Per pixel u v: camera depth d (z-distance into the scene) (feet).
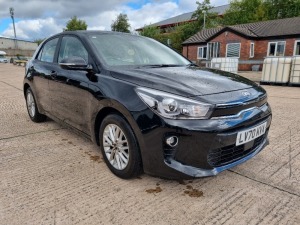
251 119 7.64
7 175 8.81
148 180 8.48
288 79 31.71
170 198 7.54
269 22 75.31
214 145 7.01
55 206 7.14
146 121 7.22
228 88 8.03
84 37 10.43
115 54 10.00
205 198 7.55
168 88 7.42
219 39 74.54
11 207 7.09
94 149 11.05
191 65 11.44
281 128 13.80
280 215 6.79
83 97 9.58
